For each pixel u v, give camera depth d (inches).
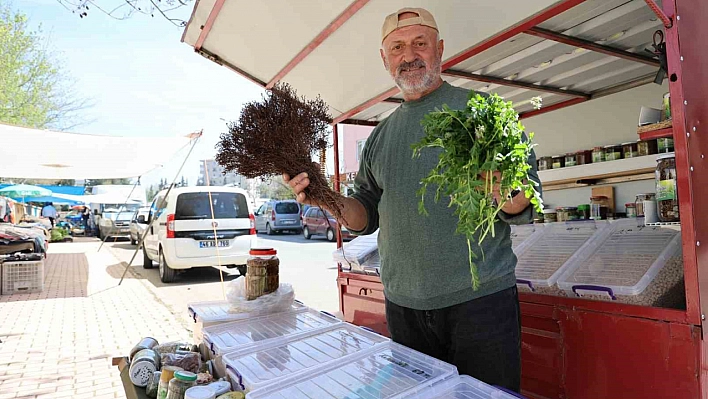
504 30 88.1
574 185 142.4
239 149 64.6
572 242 96.3
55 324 208.2
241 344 66.4
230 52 123.3
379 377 52.4
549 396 79.6
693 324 58.4
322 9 93.7
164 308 239.3
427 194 66.3
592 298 73.4
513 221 57.3
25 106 637.9
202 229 309.3
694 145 57.9
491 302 63.3
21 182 1159.6
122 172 466.3
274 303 86.0
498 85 130.8
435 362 55.7
